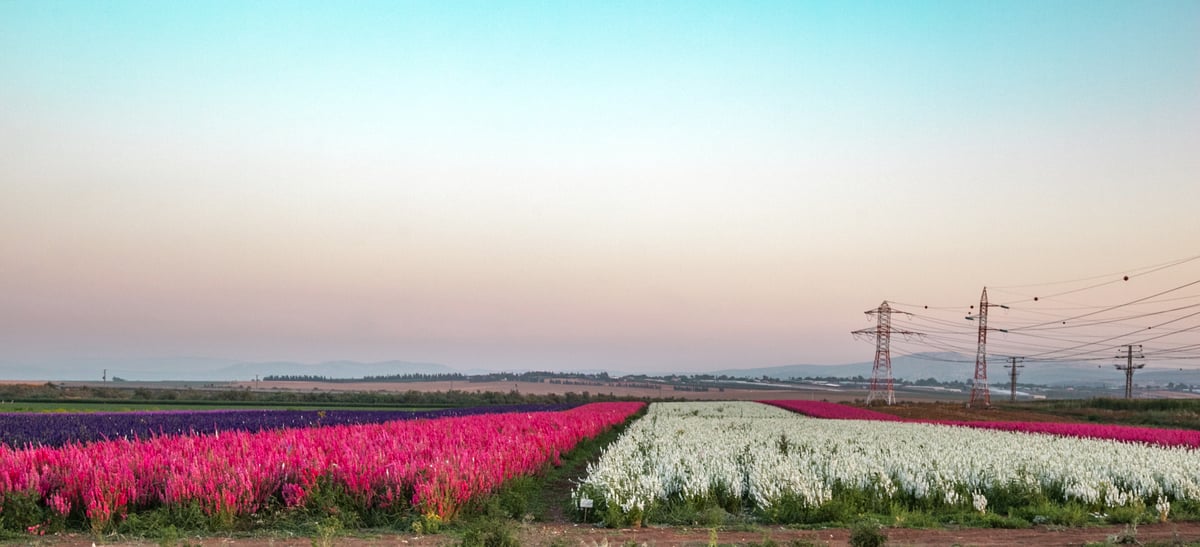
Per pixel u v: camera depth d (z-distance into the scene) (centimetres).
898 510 1791
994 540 1520
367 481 1658
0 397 8750
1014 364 12800
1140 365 13288
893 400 12269
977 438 3631
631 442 3047
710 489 1917
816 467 2205
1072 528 1667
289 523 1551
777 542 1439
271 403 9006
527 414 4784
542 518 1770
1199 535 1595
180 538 1427
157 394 10162
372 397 11244
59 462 1734
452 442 2470
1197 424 6488
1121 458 2408
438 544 1394
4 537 1395
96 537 1422
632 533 1571
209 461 1764
